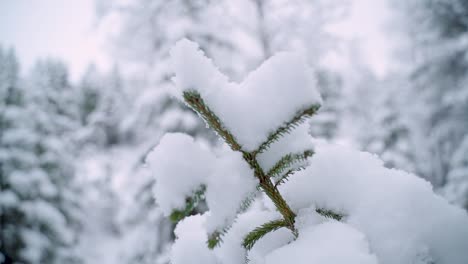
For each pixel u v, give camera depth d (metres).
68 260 11.90
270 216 0.94
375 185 0.86
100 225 18.39
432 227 0.77
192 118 7.35
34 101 14.93
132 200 7.75
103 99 24.41
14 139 11.71
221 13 8.20
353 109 17.33
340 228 0.74
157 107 7.75
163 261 6.91
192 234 0.99
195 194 0.65
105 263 14.56
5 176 11.20
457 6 12.64
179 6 8.31
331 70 9.79
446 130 12.09
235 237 0.92
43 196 11.80
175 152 0.67
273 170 0.79
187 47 0.74
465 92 11.09
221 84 0.77
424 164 13.30
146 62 8.88
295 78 0.75
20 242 10.89
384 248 0.77
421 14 13.37
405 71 13.82
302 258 0.68
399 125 15.23
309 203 0.89
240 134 0.75
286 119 0.75
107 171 20.91
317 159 0.93
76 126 20.69
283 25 8.20
